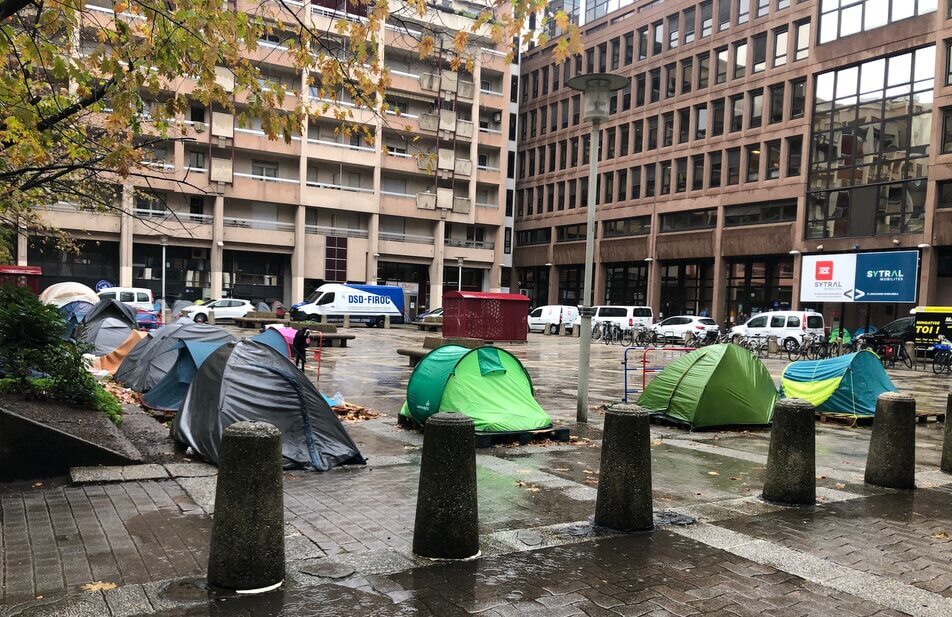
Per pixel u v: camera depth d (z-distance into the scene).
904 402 7.12
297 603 3.82
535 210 61.16
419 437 9.22
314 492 6.39
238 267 48.69
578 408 10.91
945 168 32.59
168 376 10.71
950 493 6.91
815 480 6.74
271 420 7.52
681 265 48.47
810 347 29.70
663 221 48.56
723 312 44.28
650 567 4.54
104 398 8.93
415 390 9.62
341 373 17.86
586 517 5.71
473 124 54.44
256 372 7.71
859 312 38.31
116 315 18.12
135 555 4.56
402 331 39.94
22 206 12.59
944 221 32.62
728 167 43.78
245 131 45.72
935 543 5.26
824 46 37.94
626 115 51.69
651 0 49.72
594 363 23.58
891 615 3.91
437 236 54.47
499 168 56.88
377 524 5.39
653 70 49.66
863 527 5.62
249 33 6.58
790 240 39.47
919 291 33.66
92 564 4.39
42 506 5.65
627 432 5.34
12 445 6.42
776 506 6.18
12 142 7.71
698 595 4.10
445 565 4.47
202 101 7.06
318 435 7.64
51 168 7.81
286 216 49.22
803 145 39.00
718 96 44.31
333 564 4.41
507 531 5.21
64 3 6.32
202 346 10.77
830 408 12.30
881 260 32.78
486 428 8.98
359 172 51.56
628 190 51.16
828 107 38.03
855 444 9.95
